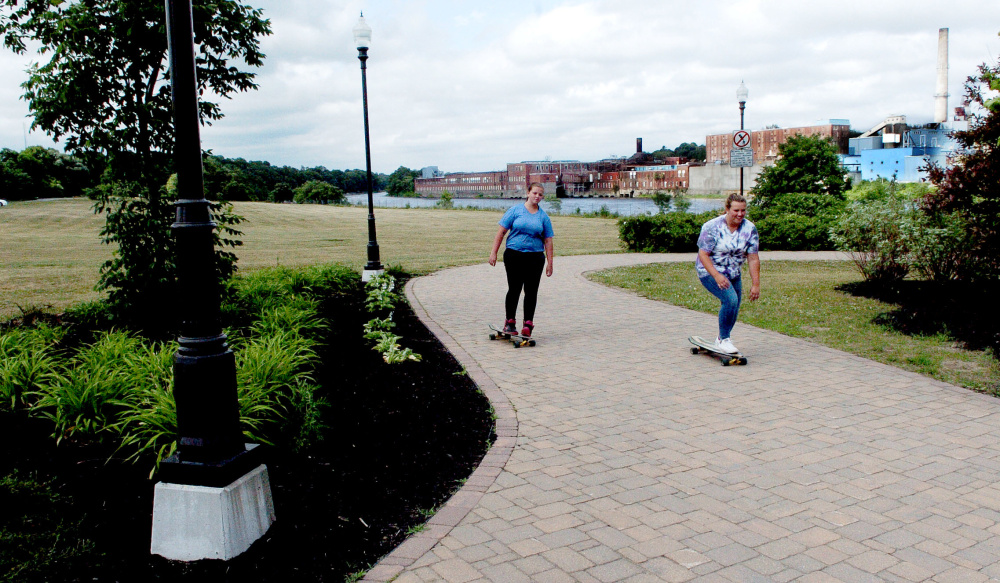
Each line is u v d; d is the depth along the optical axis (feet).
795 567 10.15
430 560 10.44
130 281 22.90
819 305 34.24
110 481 12.62
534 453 15.03
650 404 18.62
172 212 23.29
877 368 22.27
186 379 10.44
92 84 21.76
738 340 26.86
